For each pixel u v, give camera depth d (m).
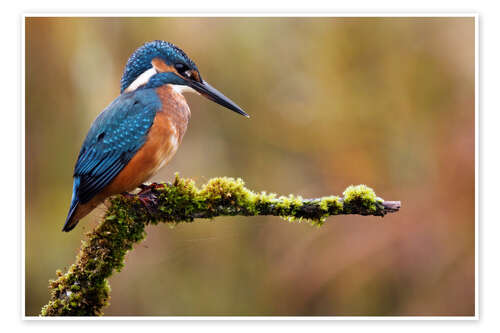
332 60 13.02
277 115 12.86
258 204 6.11
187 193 6.14
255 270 11.67
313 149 12.70
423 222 11.53
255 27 12.99
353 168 12.30
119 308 11.13
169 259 11.46
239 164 12.62
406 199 11.85
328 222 11.84
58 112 12.27
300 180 12.48
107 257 6.10
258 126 12.80
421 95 12.52
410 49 12.77
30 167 12.03
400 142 12.38
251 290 11.55
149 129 6.89
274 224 11.84
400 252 11.44
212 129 12.72
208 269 11.57
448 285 11.01
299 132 12.73
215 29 12.90
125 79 7.66
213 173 12.25
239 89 12.90
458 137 11.98
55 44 12.22
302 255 11.66
